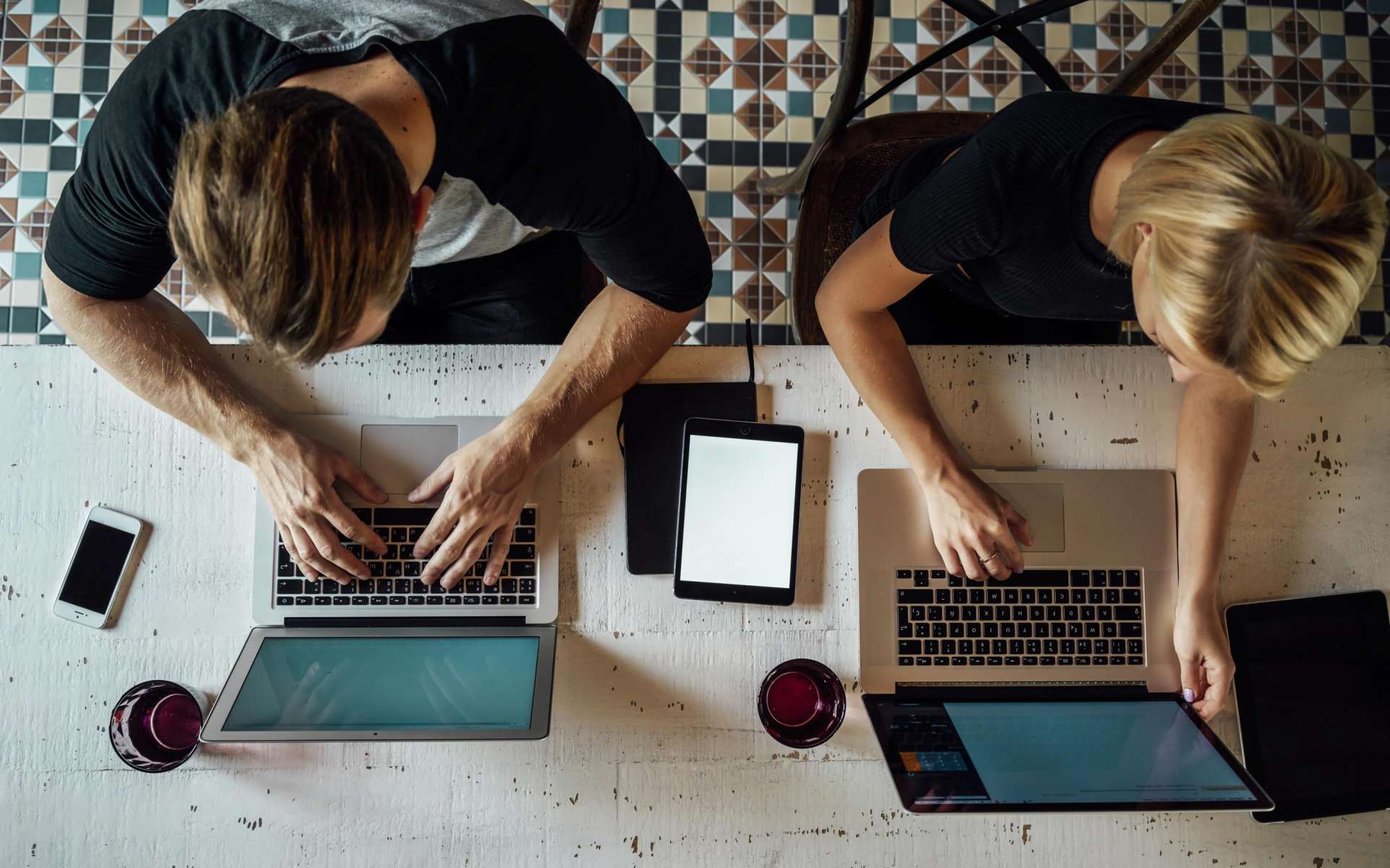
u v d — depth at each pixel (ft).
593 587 4.15
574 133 2.93
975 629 4.08
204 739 3.34
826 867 4.05
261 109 2.10
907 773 3.63
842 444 4.26
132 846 3.92
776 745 4.09
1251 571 4.28
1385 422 4.35
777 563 4.12
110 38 6.34
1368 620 4.19
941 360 4.33
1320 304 2.37
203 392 3.84
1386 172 6.75
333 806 3.97
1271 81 6.78
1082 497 4.17
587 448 4.21
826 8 6.63
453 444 4.13
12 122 6.28
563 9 6.54
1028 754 3.74
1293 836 4.08
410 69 2.61
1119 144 2.94
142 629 4.06
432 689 3.65
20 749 3.96
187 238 2.11
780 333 6.51
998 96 6.68
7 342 6.19
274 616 3.95
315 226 2.02
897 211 3.48
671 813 4.05
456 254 4.22
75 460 4.10
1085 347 4.36
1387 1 6.84
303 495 3.83
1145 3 6.75
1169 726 3.87
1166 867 4.06
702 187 6.54
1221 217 2.35
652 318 3.87
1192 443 4.12
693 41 6.57
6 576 4.05
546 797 4.02
